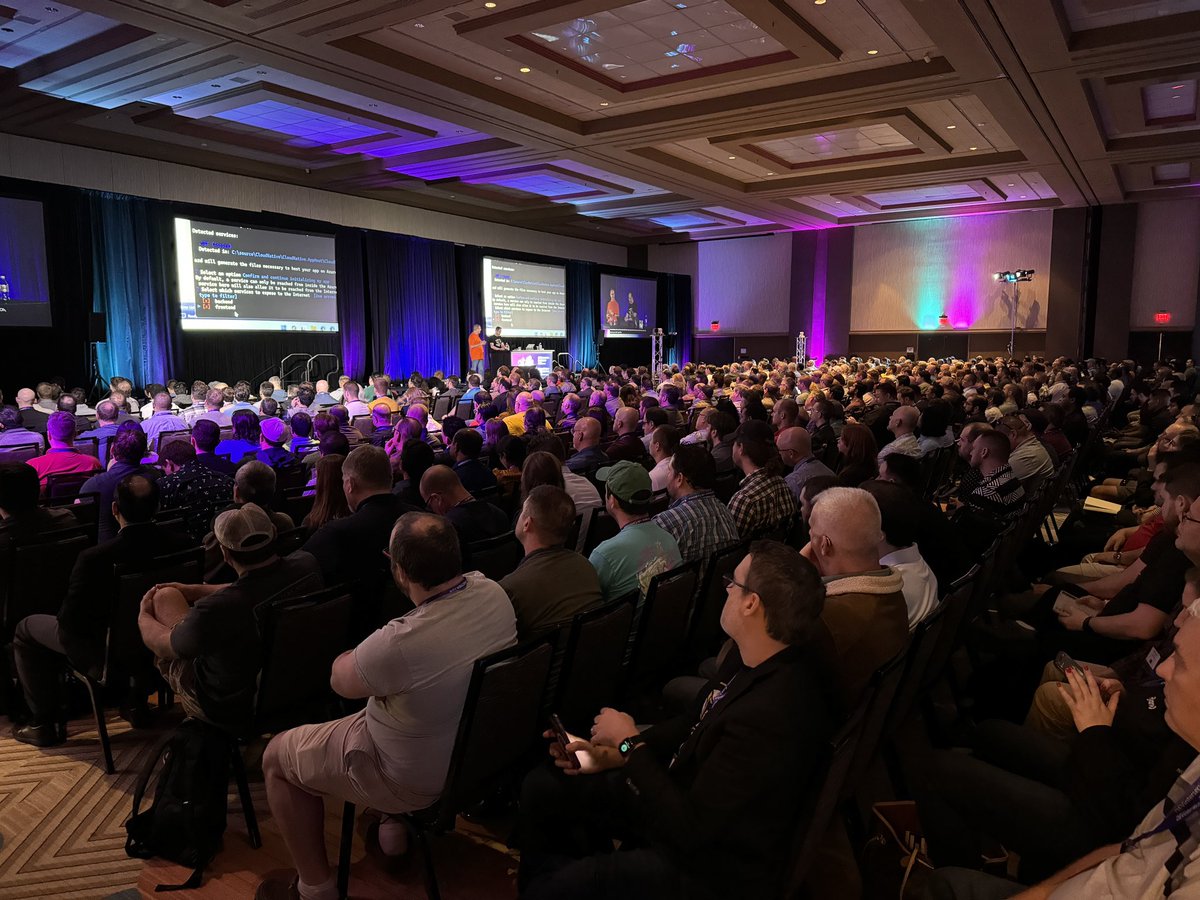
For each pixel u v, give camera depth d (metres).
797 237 21.33
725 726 1.45
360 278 14.45
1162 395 8.02
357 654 1.79
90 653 2.66
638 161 11.97
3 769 2.71
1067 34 7.48
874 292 20.36
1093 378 12.59
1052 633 2.81
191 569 2.78
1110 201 16.89
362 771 1.85
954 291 19.42
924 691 2.57
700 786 1.43
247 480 3.05
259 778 2.67
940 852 1.89
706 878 1.47
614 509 2.78
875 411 6.94
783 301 21.80
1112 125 10.84
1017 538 3.55
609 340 21.33
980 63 7.87
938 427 5.95
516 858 2.24
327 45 7.23
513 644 2.02
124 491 2.74
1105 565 3.68
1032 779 2.04
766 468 3.61
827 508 1.88
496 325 17.48
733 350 22.81
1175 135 11.36
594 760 1.78
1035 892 1.15
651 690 2.91
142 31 7.09
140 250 11.12
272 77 8.46
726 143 11.49
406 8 6.43
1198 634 0.93
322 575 2.65
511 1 6.66
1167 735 1.73
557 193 15.59
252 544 2.21
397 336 15.35
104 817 2.44
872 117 10.21
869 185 14.32
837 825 2.13
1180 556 2.41
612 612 2.26
